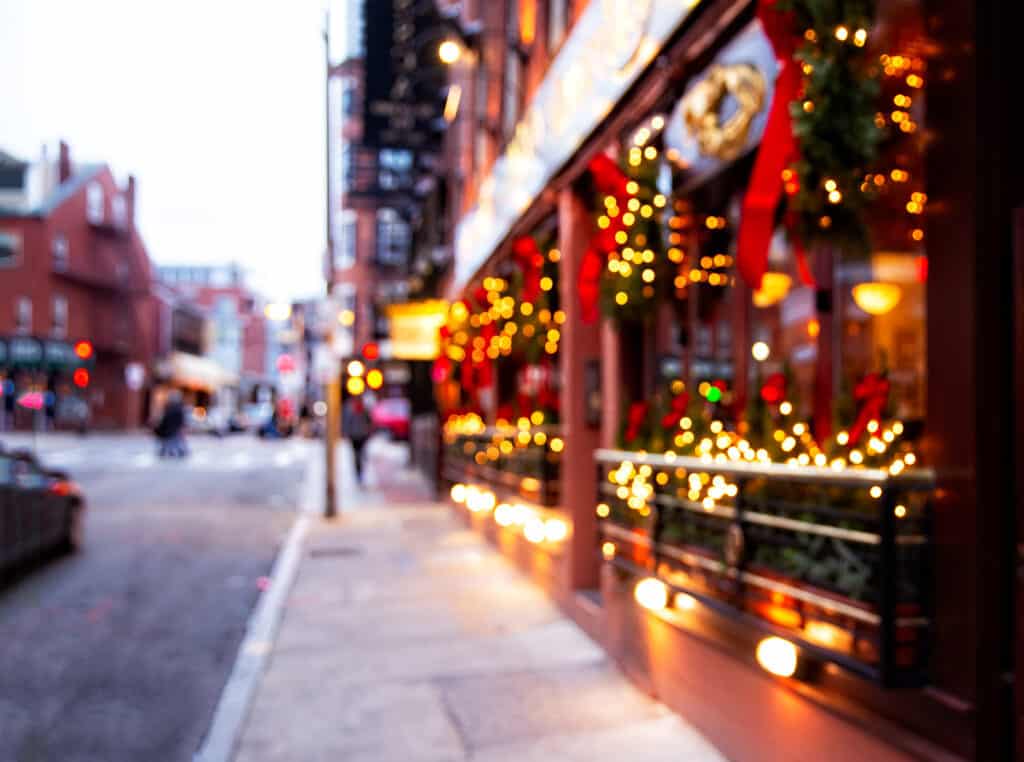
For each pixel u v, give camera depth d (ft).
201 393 229.04
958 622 9.53
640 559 17.98
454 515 48.32
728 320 18.72
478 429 41.09
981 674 9.23
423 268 66.28
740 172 17.97
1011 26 9.44
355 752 15.19
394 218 115.44
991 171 9.43
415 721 16.65
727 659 14.48
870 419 11.99
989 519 9.25
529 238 30.45
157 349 188.75
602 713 16.94
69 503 36.40
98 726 16.96
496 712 17.07
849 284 14.47
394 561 34.50
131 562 34.96
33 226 143.33
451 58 41.04
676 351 20.75
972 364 9.45
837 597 10.95
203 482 70.28
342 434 129.90
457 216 53.93
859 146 11.48
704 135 17.87
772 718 13.06
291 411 177.47
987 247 9.42
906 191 12.48
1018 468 8.85
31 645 22.76
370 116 62.39
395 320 52.75
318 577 31.19
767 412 14.56
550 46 30.04
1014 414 9.00
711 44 17.66
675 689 16.70
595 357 24.89
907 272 12.60
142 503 55.42
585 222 25.32
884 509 9.79
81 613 26.35
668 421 18.17
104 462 90.99
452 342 48.37
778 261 16.89
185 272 397.80
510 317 35.14
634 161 19.93
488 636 22.93
